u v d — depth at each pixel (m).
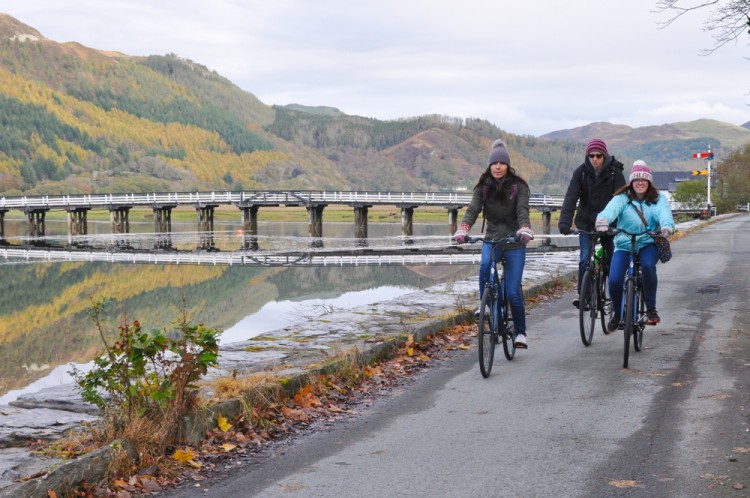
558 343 9.38
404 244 60.56
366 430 5.89
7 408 5.82
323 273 40.50
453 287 14.00
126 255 54.41
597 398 6.59
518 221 7.93
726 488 4.39
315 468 5.01
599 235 9.12
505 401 6.61
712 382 6.98
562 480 4.63
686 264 19.97
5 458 4.59
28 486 4.17
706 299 12.98
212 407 5.61
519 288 8.07
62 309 32.59
